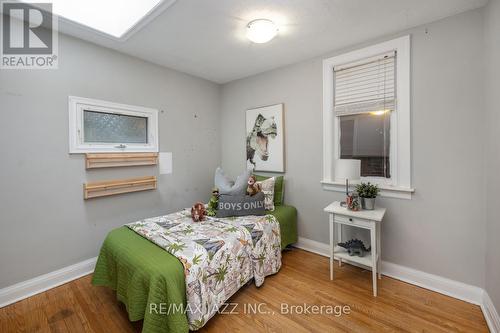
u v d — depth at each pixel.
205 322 1.48
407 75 2.00
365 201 2.07
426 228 1.96
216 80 3.42
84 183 2.20
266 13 1.76
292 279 2.12
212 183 3.48
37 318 1.65
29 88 1.88
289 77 2.80
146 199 2.70
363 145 2.35
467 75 1.75
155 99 2.75
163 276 1.35
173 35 2.09
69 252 2.12
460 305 1.74
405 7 1.70
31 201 1.91
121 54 2.43
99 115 2.32
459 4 1.67
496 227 1.47
